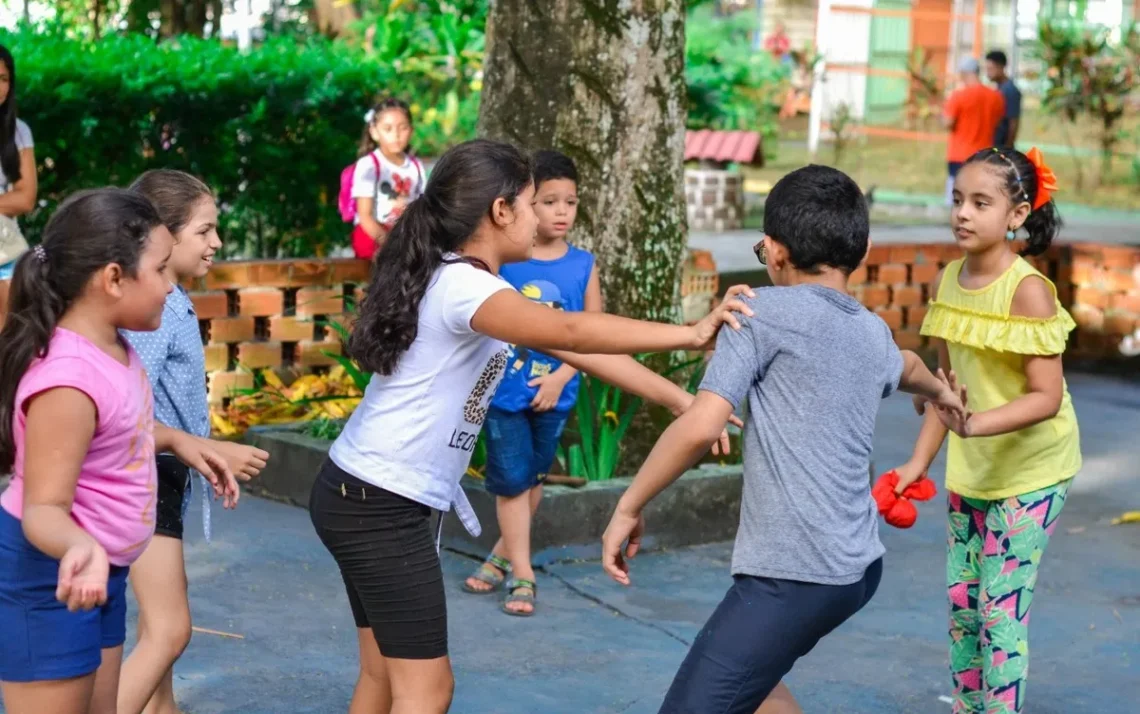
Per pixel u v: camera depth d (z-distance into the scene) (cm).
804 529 322
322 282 801
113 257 293
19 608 294
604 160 668
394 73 991
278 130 905
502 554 557
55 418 286
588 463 622
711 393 321
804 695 468
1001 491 404
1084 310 1109
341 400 738
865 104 2652
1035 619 544
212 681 459
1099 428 870
